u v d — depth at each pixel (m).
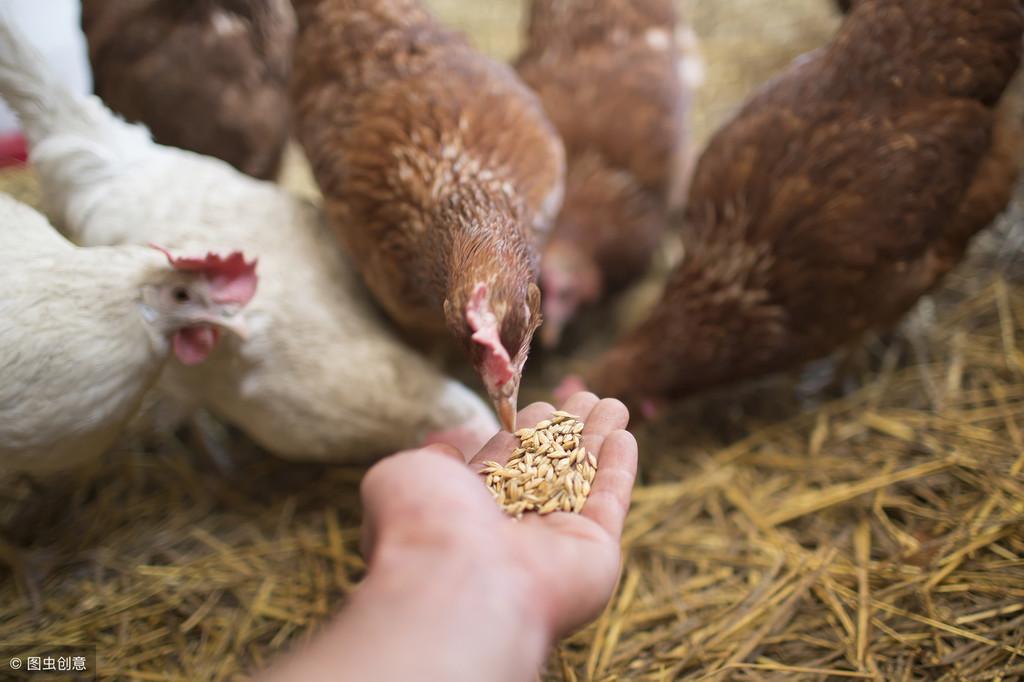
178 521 0.71
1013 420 0.70
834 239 0.67
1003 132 0.70
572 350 0.91
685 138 0.96
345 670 0.34
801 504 0.69
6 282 0.56
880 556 0.64
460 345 0.47
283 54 0.82
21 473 0.73
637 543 0.68
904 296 0.70
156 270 0.59
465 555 0.38
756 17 1.29
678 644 0.60
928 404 0.74
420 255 0.60
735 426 0.78
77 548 0.69
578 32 0.94
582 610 0.42
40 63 0.67
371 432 0.66
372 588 0.37
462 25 1.30
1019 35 0.67
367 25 0.70
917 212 0.66
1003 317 0.79
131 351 0.59
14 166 0.96
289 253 0.68
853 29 0.70
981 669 0.56
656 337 0.73
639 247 0.90
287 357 0.64
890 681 0.56
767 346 0.71
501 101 0.68
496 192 0.58
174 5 0.75
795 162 0.69
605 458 0.50
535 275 0.55
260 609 0.65
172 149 0.72
